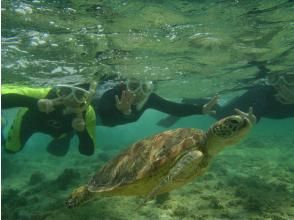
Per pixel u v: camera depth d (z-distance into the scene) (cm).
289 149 354
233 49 221
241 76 329
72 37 175
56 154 223
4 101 137
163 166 81
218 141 81
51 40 177
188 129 90
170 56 230
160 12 148
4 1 130
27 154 434
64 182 169
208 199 132
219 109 246
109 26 162
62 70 241
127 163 87
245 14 155
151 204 126
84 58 215
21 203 140
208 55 234
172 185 83
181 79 335
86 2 133
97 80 274
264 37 196
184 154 81
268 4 144
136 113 172
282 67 288
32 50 192
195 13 151
